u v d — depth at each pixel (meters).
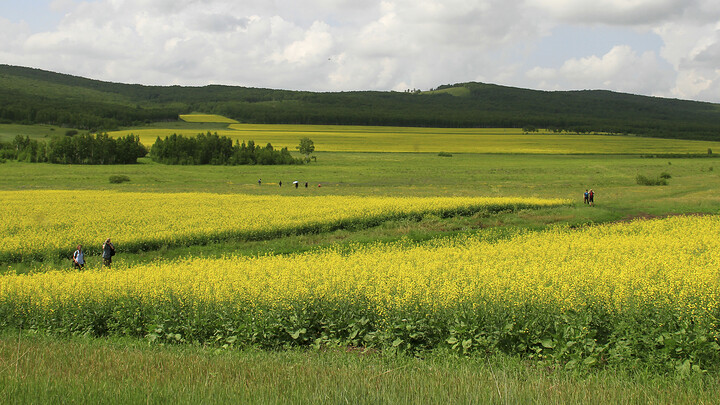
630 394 6.75
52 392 6.56
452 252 19.41
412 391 6.82
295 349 10.65
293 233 29.31
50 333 12.45
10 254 24.00
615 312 9.80
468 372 7.80
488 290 11.29
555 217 33.84
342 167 96.25
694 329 9.00
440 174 81.81
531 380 7.36
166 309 12.20
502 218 34.06
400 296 11.27
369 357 9.54
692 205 39.25
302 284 12.55
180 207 38.50
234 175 82.62
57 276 16.33
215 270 16.09
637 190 55.09
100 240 25.98
